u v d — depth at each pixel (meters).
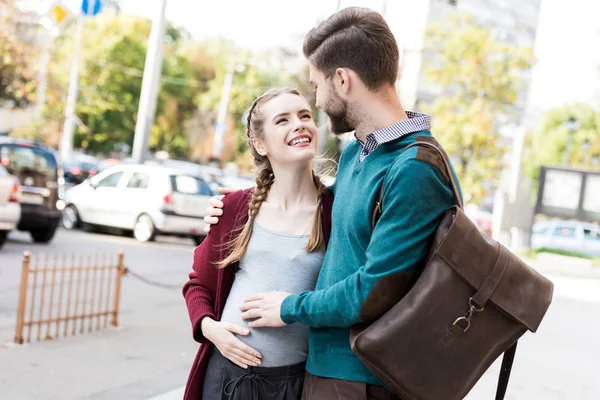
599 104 48.12
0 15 23.58
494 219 27.19
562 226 28.77
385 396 2.14
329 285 2.22
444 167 2.08
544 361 7.45
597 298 14.35
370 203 2.11
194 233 15.30
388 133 2.14
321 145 10.32
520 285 2.03
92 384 5.23
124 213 15.47
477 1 61.91
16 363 5.61
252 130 2.54
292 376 2.46
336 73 2.19
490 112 27.50
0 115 33.28
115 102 41.97
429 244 2.07
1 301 7.95
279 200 2.55
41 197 12.85
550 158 49.72
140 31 43.12
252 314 2.36
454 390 2.00
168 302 8.80
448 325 1.99
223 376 2.49
